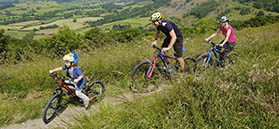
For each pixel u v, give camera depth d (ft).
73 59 12.91
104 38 22.82
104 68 17.52
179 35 14.46
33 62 19.81
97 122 10.57
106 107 11.75
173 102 10.77
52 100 12.75
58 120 12.93
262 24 185.98
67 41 111.14
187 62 16.44
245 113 9.74
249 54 19.80
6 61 20.56
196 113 9.87
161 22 13.96
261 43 22.30
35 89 16.47
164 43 15.02
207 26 142.31
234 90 10.68
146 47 20.01
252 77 11.27
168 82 13.14
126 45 22.07
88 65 17.95
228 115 9.56
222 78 11.98
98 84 16.53
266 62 13.94
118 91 15.42
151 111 10.40
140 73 15.11
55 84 16.85
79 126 10.53
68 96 15.30
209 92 10.59
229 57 18.16
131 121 10.05
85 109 13.80
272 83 10.78
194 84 11.52
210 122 9.53
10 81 16.93
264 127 8.95
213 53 17.40
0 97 15.64
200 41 25.32
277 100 9.66
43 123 12.79
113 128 10.00
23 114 13.70
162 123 9.74
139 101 11.23
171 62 16.26
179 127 9.41
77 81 12.92
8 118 13.16
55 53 22.21
